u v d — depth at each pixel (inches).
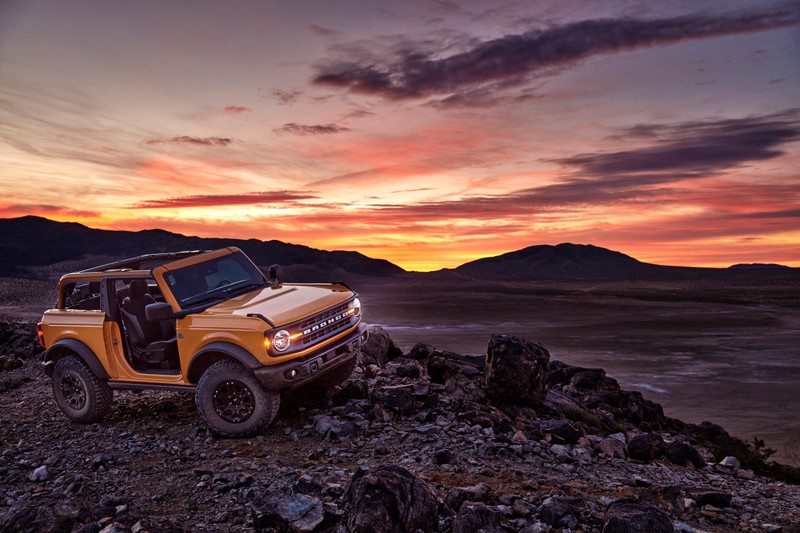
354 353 308.3
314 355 277.4
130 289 320.2
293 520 159.3
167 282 292.5
